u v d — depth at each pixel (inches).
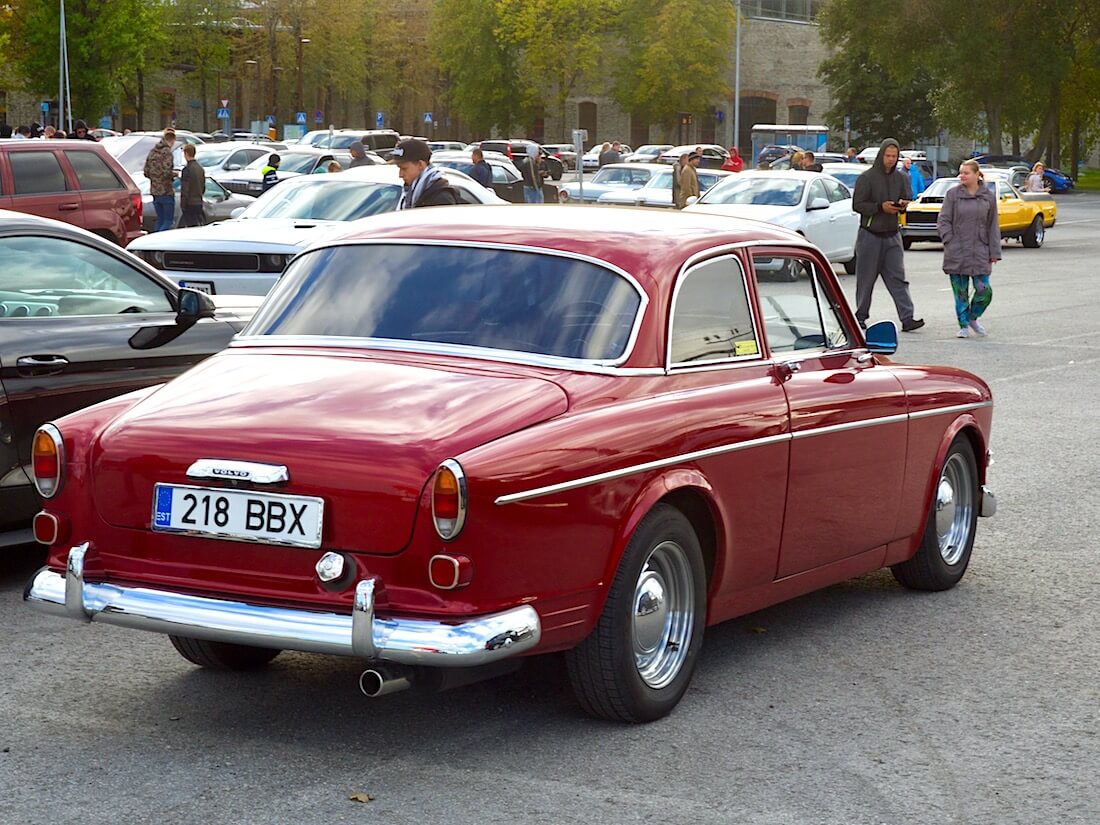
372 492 175.9
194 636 183.2
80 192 706.8
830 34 3097.9
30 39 2630.4
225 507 183.0
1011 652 243.9
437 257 218.1
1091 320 787.4
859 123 3617.1
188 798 174.1
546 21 3538.4
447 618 174.2
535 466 178.7
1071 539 327.9
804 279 244.1
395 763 186.5
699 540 214.2
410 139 469.4
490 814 170.4
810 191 996.6
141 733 196.9
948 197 697.0
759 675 228.1
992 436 451.5
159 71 3491.6
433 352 204.4
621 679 195.3
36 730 197.6
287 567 180.5
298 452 180.2
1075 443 442.3
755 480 216.2
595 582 188.4
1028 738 202.7
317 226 538.9
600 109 3831.2
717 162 2384.4
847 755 193.8
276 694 214.2
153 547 188.4
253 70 3454.7
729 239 227.3
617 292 208.5
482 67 3646.7
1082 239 1627.7
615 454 188.9
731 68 3838.6
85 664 228.1
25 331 275.7
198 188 1004.6
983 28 2901.1
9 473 270.1
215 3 3344.0
